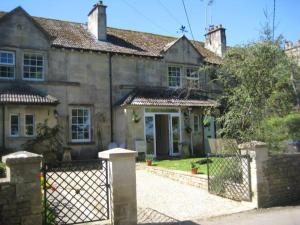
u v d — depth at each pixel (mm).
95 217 8258
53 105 18469
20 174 6836
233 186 11094
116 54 22062
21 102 17484
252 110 14281
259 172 10500
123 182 7957
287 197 11094
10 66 19312
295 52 21922
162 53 23750
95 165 9094
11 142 17672
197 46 28656
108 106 21703
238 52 16891
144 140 20875
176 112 22547
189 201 10883
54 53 20375
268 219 8836
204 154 23109
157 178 14414
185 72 24812
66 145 20062
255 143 10625
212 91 25219
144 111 21141
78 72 20969
